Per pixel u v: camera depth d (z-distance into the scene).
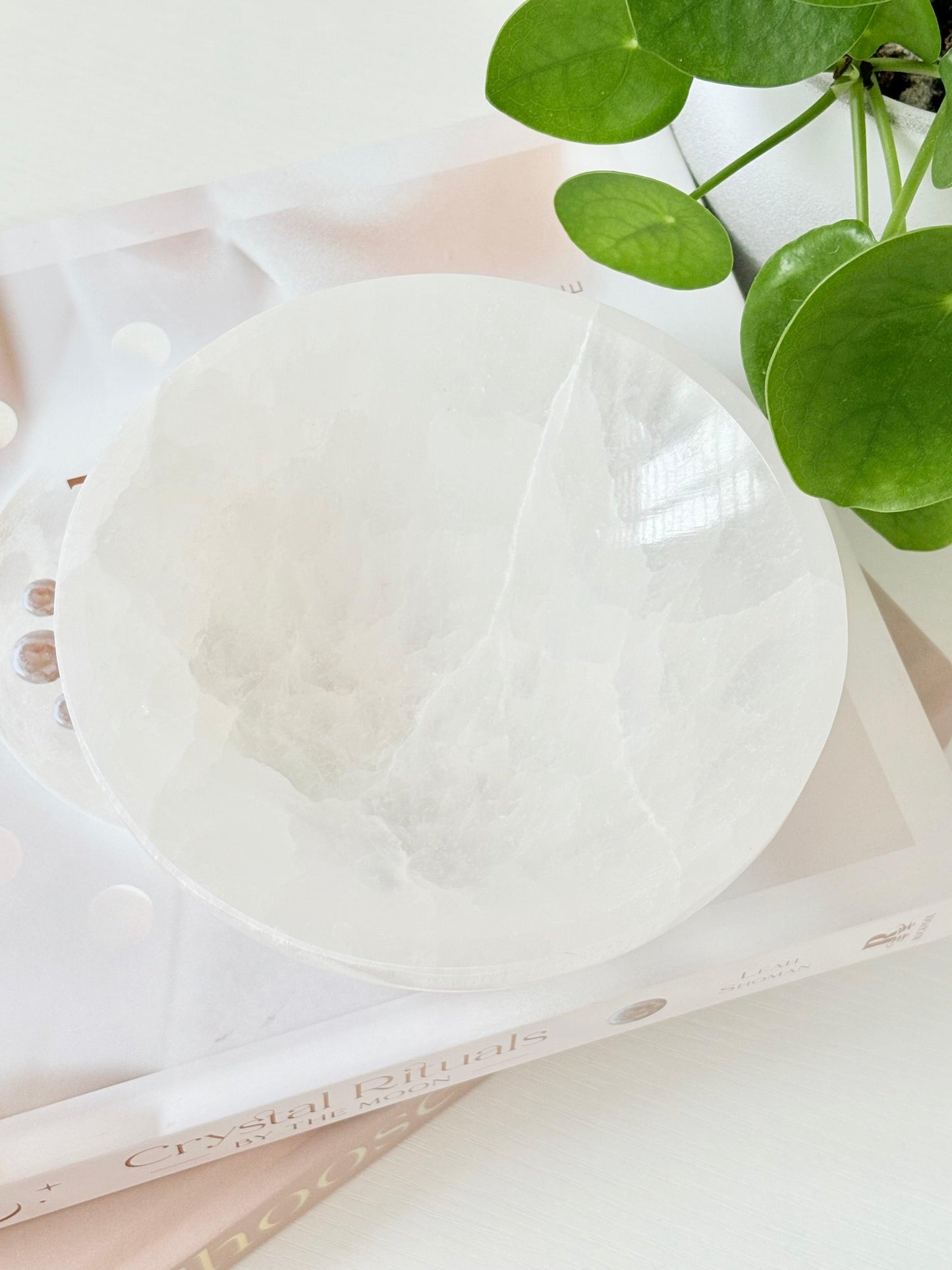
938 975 0.41
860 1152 0.39
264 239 0.44
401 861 0.30
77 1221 0.36
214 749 0.30
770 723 0.31
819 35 0.27
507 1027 0.34
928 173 0.34
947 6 0.30
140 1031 0.35
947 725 0.41
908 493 0.26
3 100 0.47
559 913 0.29
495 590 0.35
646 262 0.34
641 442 0.35
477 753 0.32
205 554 0.32
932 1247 0.39
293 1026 0.35
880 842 0.37
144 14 0.48
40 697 0.38
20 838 0.37
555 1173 0.39
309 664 0.33
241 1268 0.39
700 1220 0.39
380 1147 0.39
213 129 0.47
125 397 0.42
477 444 0.35
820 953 0.37
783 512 0.33
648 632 0.33
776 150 0.40
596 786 0.31
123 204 0.44
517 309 0.35
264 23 0.48
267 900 0.28
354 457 0.35
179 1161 0.36
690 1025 0.41
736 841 0.29
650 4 0.26
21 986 0.35
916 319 0.23
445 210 0.44
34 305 0.42
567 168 0.45
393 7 0.49
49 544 0.40
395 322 0.34
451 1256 0.39
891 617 0.41
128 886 0.36
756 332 0.32
